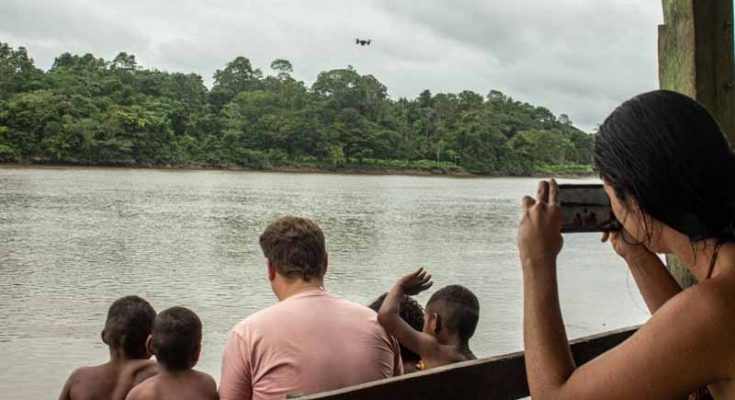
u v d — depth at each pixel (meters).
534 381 1.29
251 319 2.54
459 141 115.56
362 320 2.60
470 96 128.00
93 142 88.06
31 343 11.54
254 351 2.46
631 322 12.45
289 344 2.45
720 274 1.22
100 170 87.50
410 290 2.91
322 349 2.46
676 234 1.27
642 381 1.20
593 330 11.71
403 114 119.81
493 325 12.30
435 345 2.81
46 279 20.08
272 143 105.50
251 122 108.00
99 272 21.77
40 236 31.02
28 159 84.94
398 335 2.78
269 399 2.43
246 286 19.33
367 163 109.62
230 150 101.75
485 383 1.78
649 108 1.27
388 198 64.88
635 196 1.27
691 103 1.28
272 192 67.19
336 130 107.94
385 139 110.75
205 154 99.50
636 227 1.31
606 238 1.68
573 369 1.28
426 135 118.31
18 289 18.25
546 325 1.32
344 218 44.09
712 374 1.18
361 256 26.53
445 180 105.62
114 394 3.22
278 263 2.64
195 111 107.00
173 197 56.81
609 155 1.30
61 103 89.06
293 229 2.66
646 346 1.20
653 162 1.24
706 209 1.22
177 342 2.84
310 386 2.42
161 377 2.87
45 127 85.94
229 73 125.19
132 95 100.50
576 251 25.73
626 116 1.29
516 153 117.62
